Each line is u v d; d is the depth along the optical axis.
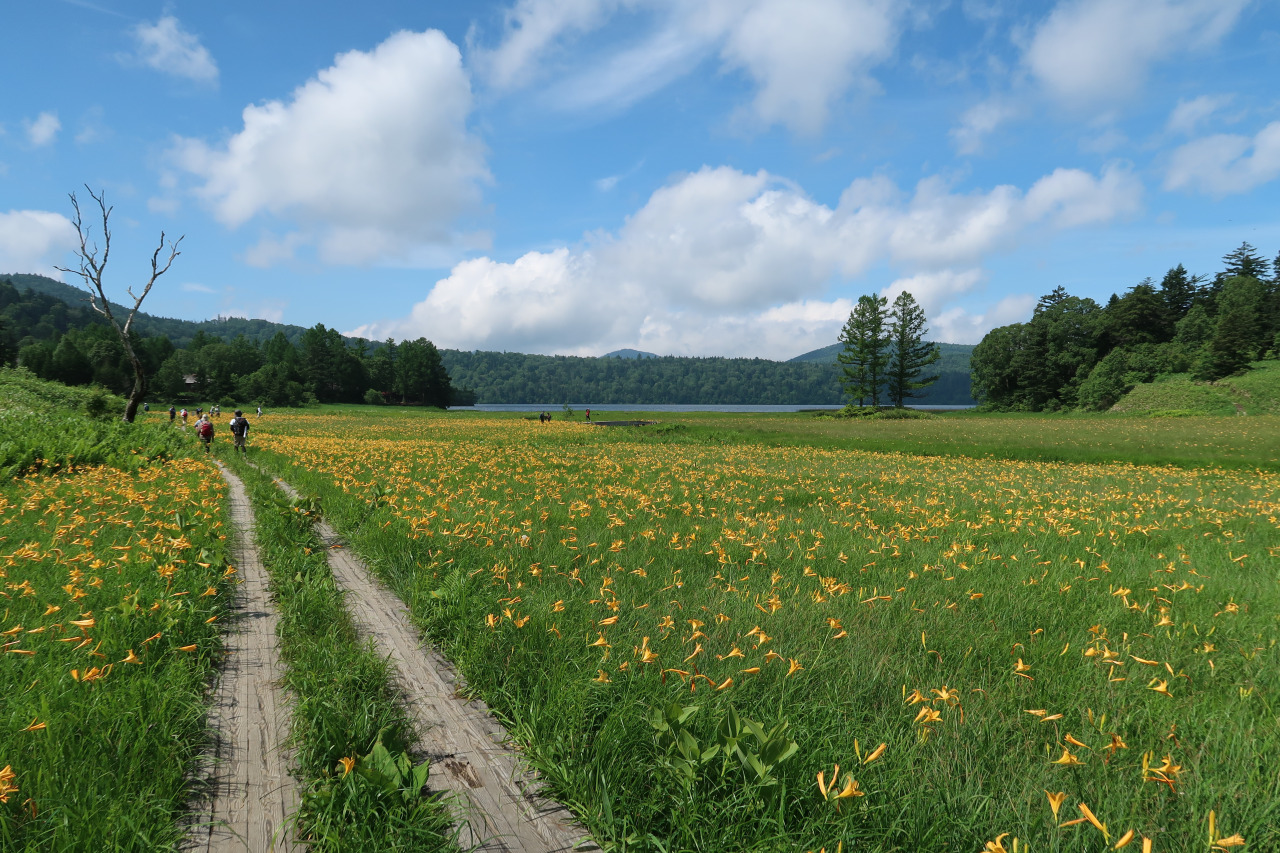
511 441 31.28
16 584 4.61
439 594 4.64
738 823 2.21
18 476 11.94
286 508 8.09
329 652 3.72
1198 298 121.50
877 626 4.47
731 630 4.21
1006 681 3.53
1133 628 4.54
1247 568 6.61
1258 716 3.20
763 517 9.67
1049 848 2.11
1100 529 8.81
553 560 6.25
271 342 153.12
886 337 90.44
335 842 2.07
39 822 2.12
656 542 7.32
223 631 4.45
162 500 9.16
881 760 2.59
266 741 2.97
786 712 3.03
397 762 2.53
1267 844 2.17
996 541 8.08
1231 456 25.53
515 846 2.30
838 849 2.00
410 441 28.92
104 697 2.91
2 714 2.79
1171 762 2.61
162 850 2.12
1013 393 111.88
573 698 3.00
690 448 29.20
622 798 2.43
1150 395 89.12
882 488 14.17
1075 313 115.62
